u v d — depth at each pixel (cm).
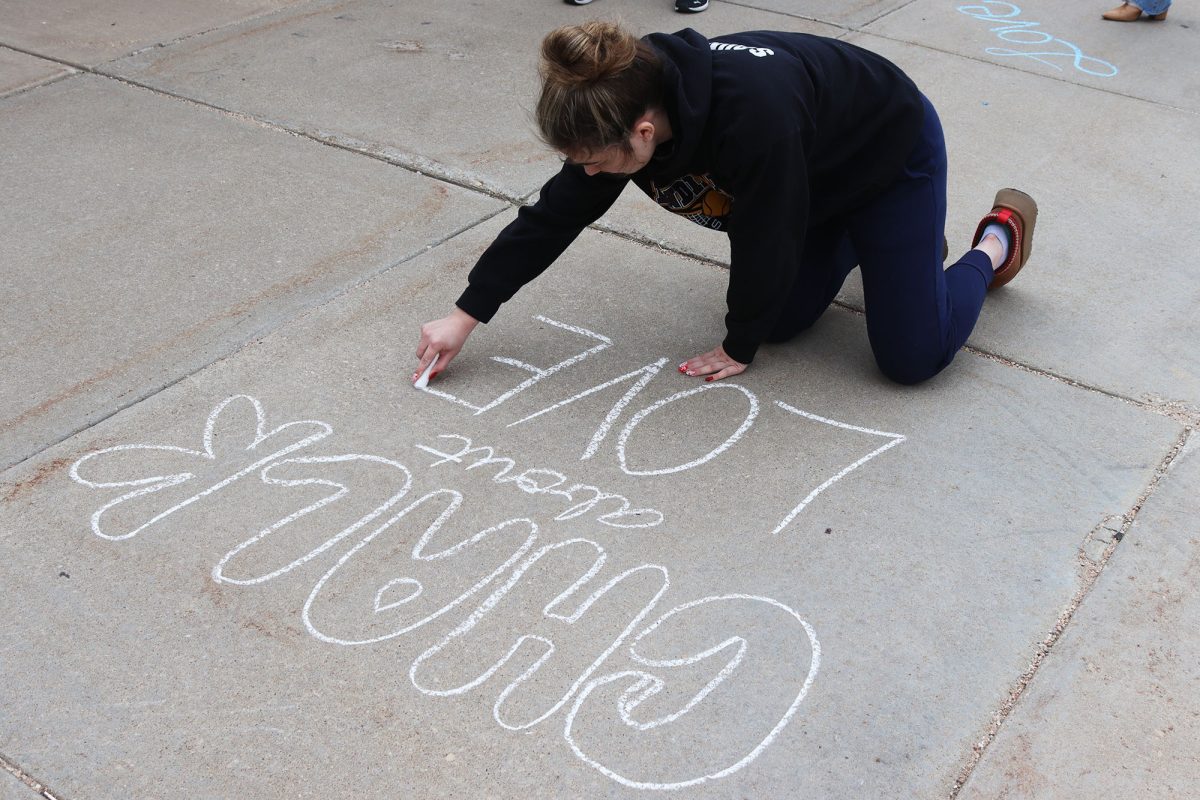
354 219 343
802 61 229
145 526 224
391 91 433
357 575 215
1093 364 287
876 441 256
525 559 220
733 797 176
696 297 311
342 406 260
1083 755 185
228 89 429
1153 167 399
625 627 206
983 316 307
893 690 195
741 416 263
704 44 217
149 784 175
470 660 198
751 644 203
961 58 496
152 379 267
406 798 174
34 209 339
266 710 187
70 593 208
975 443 256
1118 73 485
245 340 283
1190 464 251
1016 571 221
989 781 180
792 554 223
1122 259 338
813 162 240
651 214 355
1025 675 199
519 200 358
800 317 284
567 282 316
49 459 240
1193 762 184
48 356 273
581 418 260
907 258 255
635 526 229
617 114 201
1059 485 244
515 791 176
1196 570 222
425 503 233
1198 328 304
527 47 484
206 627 202
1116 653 204
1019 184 383
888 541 227
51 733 182
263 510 229
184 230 332
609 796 176
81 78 434
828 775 180
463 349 284
